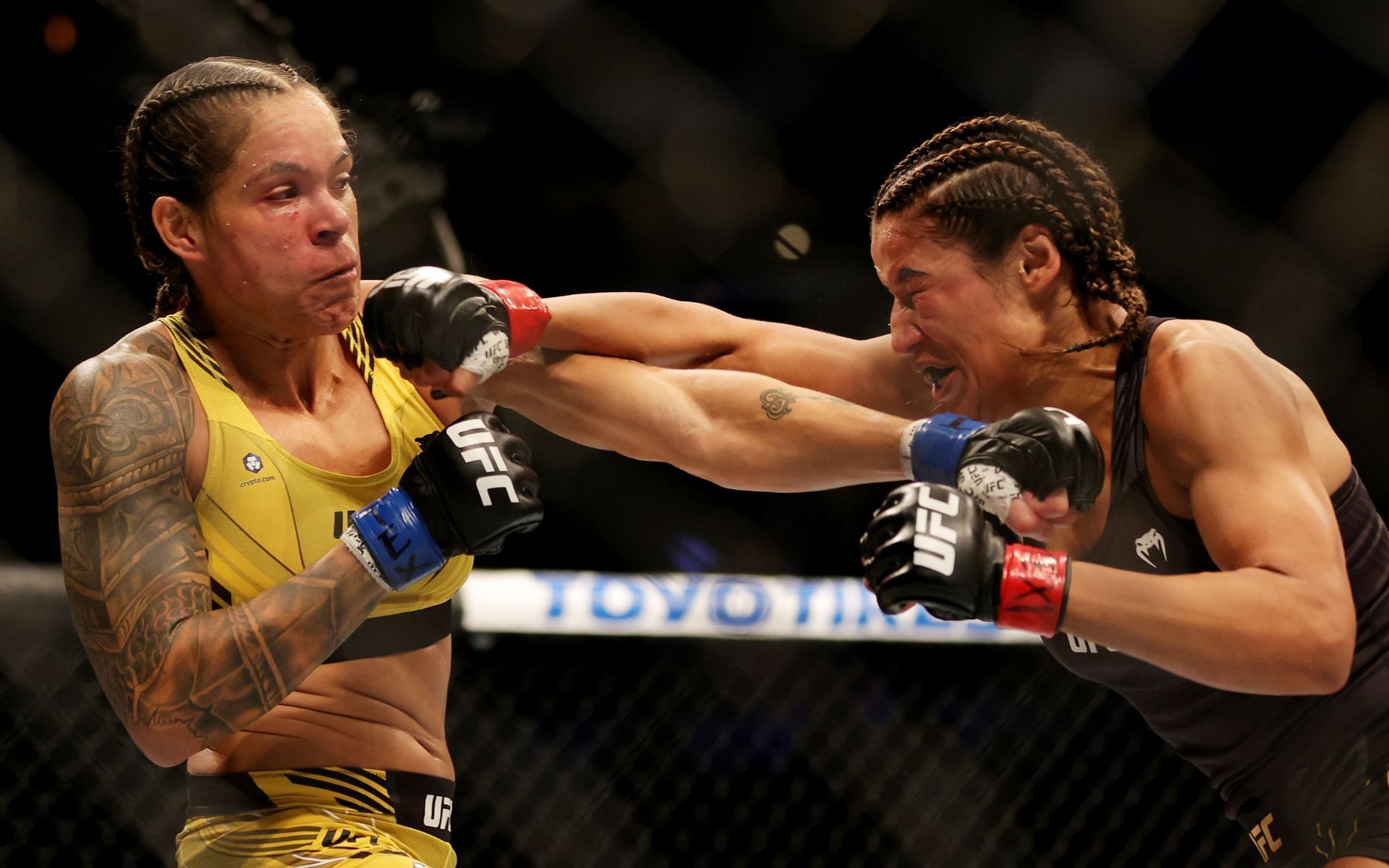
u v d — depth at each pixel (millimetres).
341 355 7312
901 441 7211
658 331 8812
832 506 23641
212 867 6805
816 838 19891
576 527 23859
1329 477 7332
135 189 6973
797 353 8852
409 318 6473
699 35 21797
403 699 7152
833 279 22938
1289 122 22141
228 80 6680
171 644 6086
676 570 23688
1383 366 22859
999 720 19469
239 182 6531
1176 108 22281
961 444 6879
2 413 21922
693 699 20984
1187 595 6094
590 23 21281
